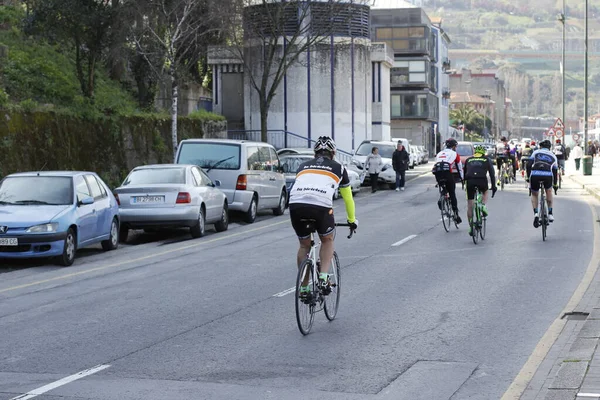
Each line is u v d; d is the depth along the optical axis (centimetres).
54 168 3509
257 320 1441
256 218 3631
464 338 1289
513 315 1457
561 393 934
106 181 3925
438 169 2839
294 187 1341
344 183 1363
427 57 12938
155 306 1586
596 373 1005
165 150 4631
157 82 5225
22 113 3338
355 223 1393
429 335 1313
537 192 2580
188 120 5156
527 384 1018
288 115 7269
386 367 1123
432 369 1111
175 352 1215
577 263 2064
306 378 1070
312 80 7244
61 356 1198
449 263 2102
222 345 1255
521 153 7331
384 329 1359
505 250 2342
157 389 1023
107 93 4828
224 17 5134
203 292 1736
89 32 4147
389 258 2206
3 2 5081
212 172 3278
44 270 2158
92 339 1308
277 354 1198
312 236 1382
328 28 6631
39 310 1573
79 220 2284
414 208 3941
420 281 1828
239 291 1741
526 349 1215
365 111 7481
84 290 1808
